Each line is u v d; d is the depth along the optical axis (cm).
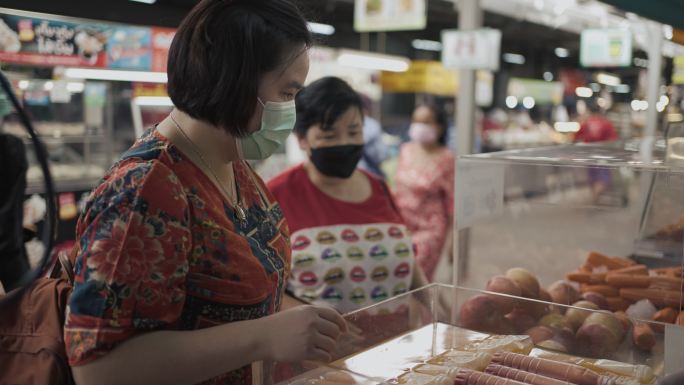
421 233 372
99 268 94
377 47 880
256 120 111
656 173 170
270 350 108
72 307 95
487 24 908
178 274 101
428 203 372
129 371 95
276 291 126
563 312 143
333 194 209
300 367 114
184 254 103
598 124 657
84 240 98
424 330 152
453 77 957
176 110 117
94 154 375
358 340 130
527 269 184
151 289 97
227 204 117
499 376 121
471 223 180
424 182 370
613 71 984
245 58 102
